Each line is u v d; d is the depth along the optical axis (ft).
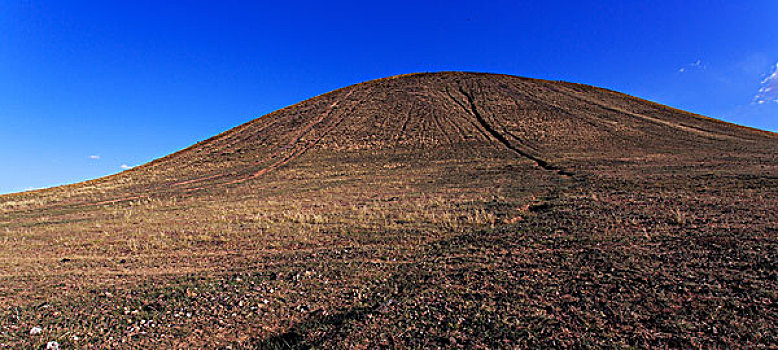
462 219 40.01
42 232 45.62
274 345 17.34
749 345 14.17
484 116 156.25
